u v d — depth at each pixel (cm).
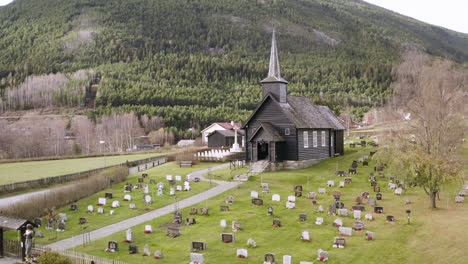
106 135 16850
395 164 4516
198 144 14050
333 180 5762
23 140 14012
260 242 3350
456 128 5359
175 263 2942
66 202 4906
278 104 6662
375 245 3241
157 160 8794
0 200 5094
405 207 4375
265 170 6350
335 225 3738
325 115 7806
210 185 5619
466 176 5244
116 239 3538
